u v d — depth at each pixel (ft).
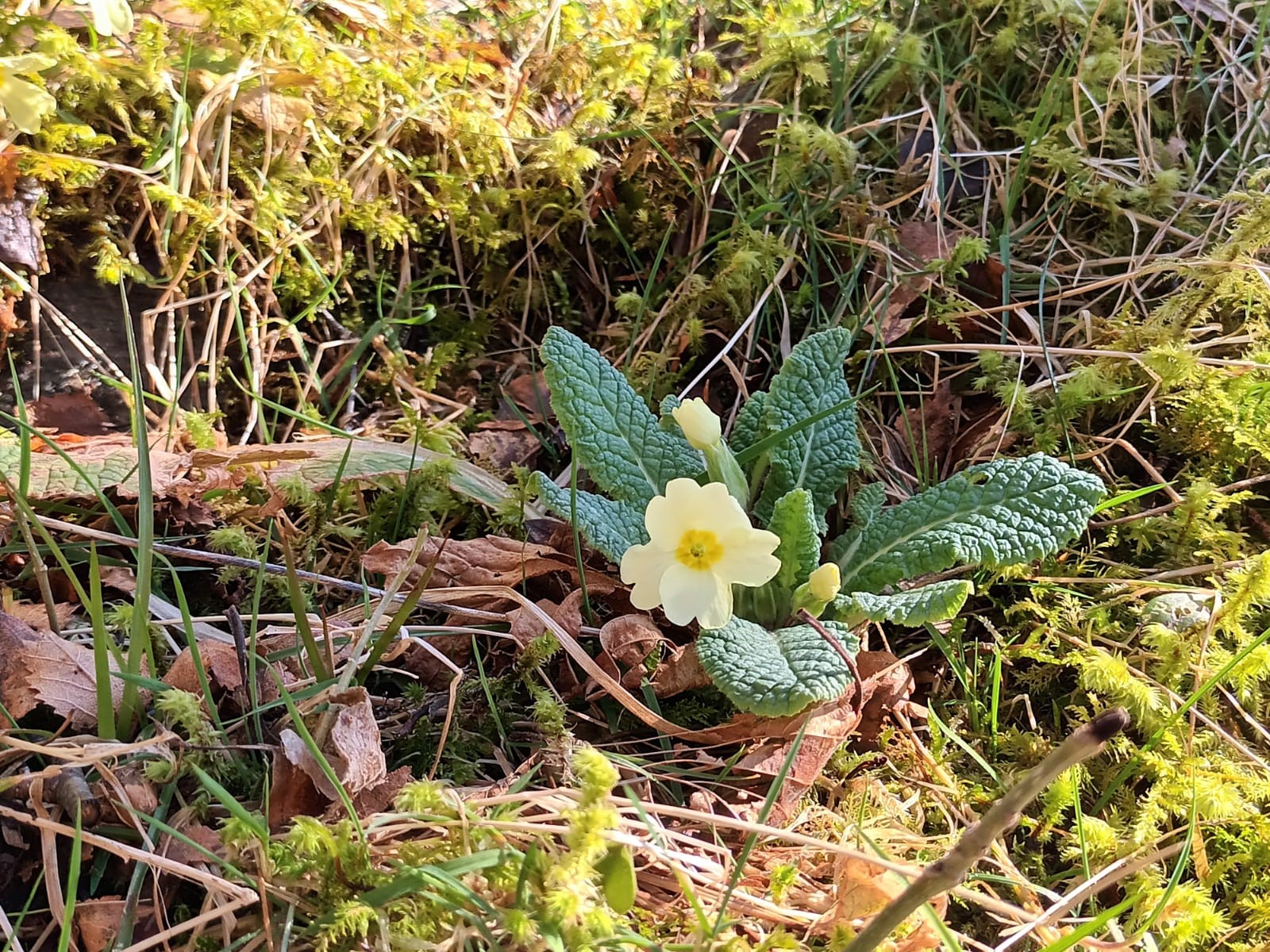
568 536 0.81
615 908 0.52
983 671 0.79
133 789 0.56
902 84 1.17
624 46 1.13
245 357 0.93
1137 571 0.83
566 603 0.74
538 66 1.14
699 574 0.63
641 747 0.69
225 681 0.64
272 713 0.63
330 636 0.69
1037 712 0.77
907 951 0.54
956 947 0.47
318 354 1.00
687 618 0.62
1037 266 1.06
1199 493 0.82
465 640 0.74
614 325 1.08
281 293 1.00
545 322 1.11
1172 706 0.72
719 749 0.69
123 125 0.91
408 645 0.71
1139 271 0.97
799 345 0.85
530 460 0.99
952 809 0.68
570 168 1.04
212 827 0.56
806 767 0.66
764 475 0.85
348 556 0.82
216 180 0.94
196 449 0.84
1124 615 0.80
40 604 0.69
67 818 0.55
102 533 0.70
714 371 1.03
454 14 1.17
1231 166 1.11
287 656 0.66
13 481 0.75
